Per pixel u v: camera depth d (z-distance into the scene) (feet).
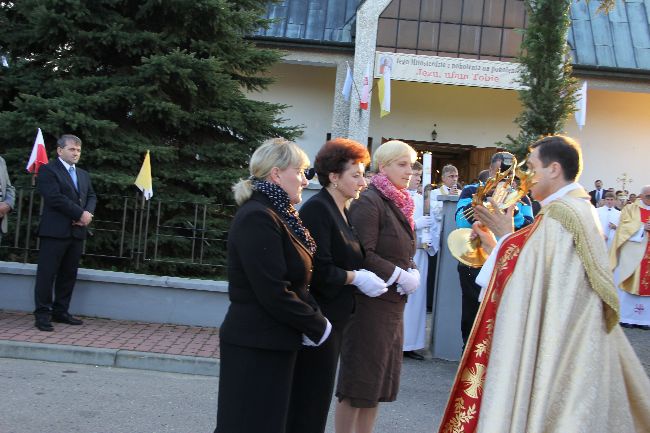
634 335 28.91
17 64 28.25
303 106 55.57
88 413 14.82
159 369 18.80
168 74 26.12
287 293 8.91
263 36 51.49
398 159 12.55
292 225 9.52
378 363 11.79
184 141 28.84
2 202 21.25
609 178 56.49
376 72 50.93
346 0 55.21
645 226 29.99
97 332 20.90
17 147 26.50
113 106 26.40
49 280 20.66
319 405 10.44
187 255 26.37
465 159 59.26
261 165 9.69
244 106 29.81
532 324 8.95
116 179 25.00
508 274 9.33
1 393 15.61
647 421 9.65
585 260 9.05
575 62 52.24
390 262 11.96
